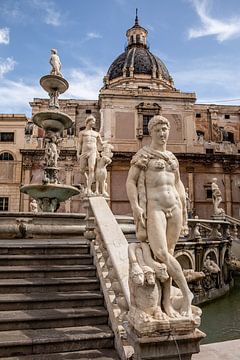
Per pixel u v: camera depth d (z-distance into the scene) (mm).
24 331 4879
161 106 38719
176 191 4402
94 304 5668
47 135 14070
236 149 39812
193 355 4523
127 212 35750
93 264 6910
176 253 11734
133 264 3955
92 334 4789
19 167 36094
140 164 4293
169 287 3967
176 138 38312
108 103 38188
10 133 36781
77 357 4473
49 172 13859
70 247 7422
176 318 3777
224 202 37188
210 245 13914
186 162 37438
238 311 10945
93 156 11406
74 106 40875
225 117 42156
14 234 9992
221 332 8539
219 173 37719
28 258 6840
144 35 52406
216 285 13602
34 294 5781
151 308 3820
